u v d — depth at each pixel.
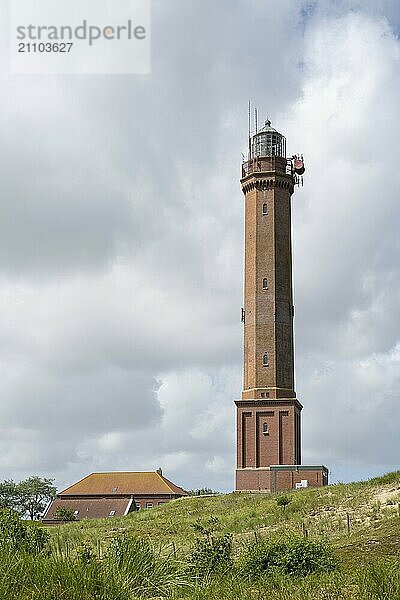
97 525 62.16
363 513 46.53
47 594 17.44
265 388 95.62
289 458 93.00
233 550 35.88
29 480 141.75
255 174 102.38
